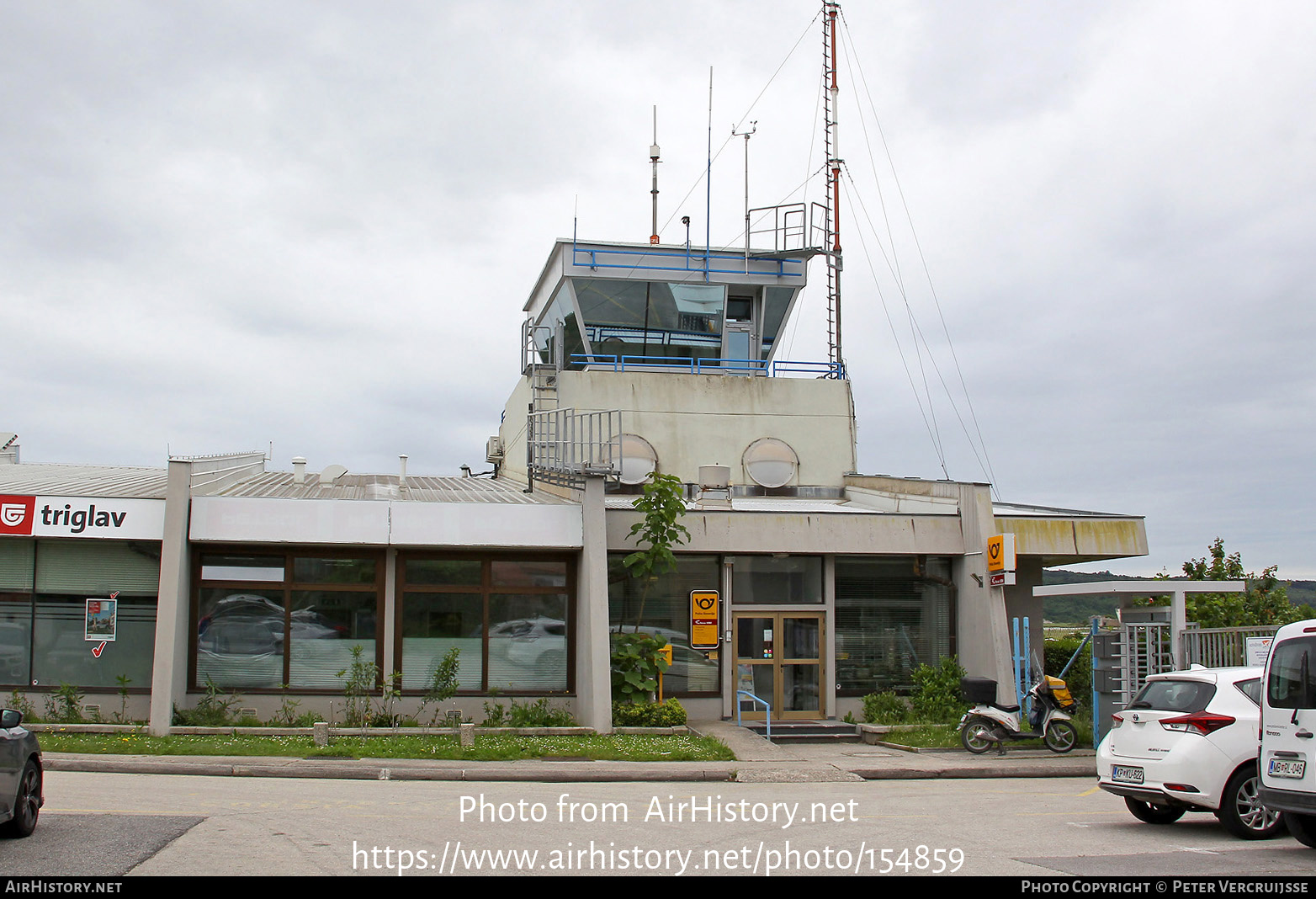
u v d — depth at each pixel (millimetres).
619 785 16938
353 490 26391
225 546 22094
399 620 22484
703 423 32000
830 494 32344
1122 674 20719
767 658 24984
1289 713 11125
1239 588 20062
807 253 34875
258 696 21828
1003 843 11680
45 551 21906
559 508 22578
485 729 21188
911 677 25125
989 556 24234
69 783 15453
